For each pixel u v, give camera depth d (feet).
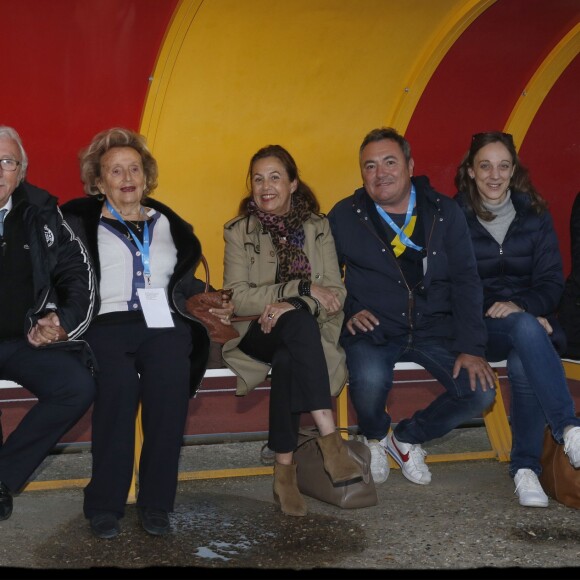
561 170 21.36
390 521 12.53
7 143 12.37
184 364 12.49
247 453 16.43
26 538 11.73
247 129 18.19
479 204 15.07
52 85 16.48
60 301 12.49
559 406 13.07
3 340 12.49
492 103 20.06
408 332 14.49
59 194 17.46
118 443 12.08
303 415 19.79
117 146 13.28
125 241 12.95
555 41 19.33
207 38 16.58
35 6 15.53
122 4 15.80
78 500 13.44
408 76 18.72
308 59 17.65
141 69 16.81
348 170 19.31
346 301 14.85
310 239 14.30
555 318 15.25
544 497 13.17
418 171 20.16
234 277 13.99
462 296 14.33
